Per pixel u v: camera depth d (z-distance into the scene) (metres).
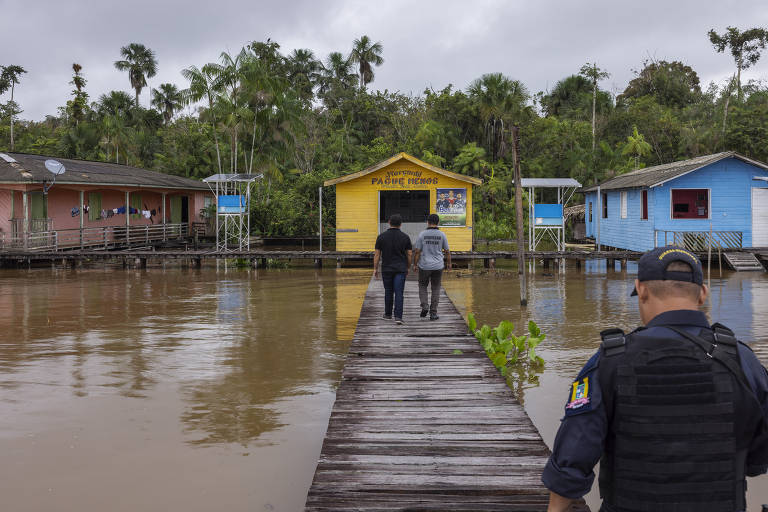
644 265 2.13
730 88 54.88
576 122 53.84
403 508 4.16
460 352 9.11
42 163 29.72
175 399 7.92
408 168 26.28
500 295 17.91
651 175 28.77
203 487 5.35
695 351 1.95
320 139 58.16
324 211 40.28
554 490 2.02
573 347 10.98
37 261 28.36
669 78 71.75
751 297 16.84
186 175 52.84
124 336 12.01
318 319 13.91
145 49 83.69
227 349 10.86
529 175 50.53
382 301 14.34
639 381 1.94
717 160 25.52
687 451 1.90
